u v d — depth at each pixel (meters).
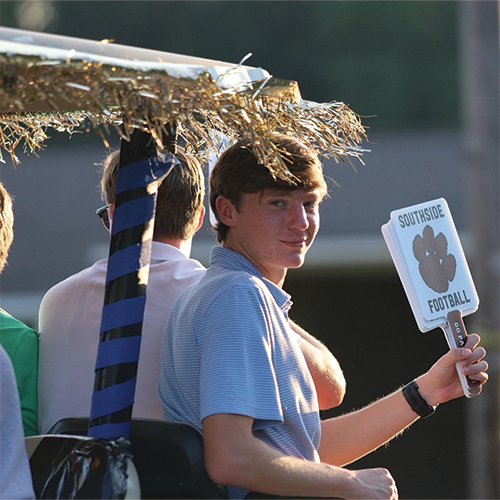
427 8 84.31
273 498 7.93
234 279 8.27
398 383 35.03
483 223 25.03
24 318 41.56
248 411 7.75
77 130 9.57
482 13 25.30
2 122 9.56
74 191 50.81
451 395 9.91
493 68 25.23
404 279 9.56
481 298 24.86
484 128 25.22
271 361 8.10
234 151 8.78
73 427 8.55
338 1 85.44
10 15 88.25
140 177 8.14
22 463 6.96
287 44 86.19
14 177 51.62
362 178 49.44
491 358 24.41
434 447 31.03
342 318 36.16
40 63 6.65
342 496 8.16
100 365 8.03
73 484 7.32
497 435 24.50
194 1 87.88
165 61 7.41
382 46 85.00
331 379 10.15
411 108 83.19
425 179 49.53
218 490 7.98
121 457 7.47
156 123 7.38
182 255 10.12
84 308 9.89
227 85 7.30
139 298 8.10
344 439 9.98
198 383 8.25
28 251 47.97
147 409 9.44
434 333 35.03
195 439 7.98
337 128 8.53
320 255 36.75
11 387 7.03
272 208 8.66
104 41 7.42
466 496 30.78
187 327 8.35
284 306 8.81
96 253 45.50
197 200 10.31
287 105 8.03
